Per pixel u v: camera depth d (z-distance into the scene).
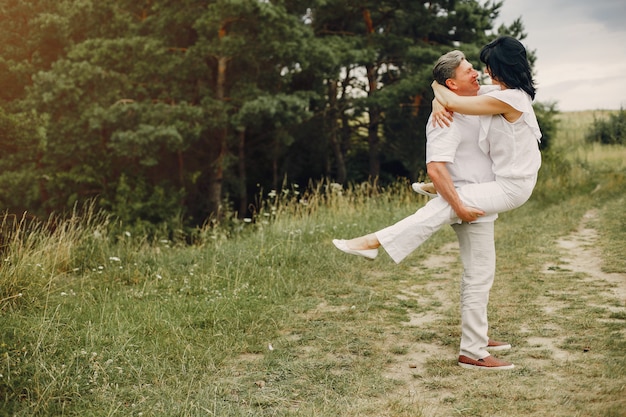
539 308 5.25
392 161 28.83
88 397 3.42
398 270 6.95
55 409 3.25
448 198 3.79
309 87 24.12
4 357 3.71
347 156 28.36
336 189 11.10
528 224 10.33
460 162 3.90
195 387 3.62
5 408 3.18
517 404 3.31
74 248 6.93
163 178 22.17
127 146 18.17
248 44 19.50
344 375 3.81
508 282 6.21
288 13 20.56
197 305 5.22
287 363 4.02
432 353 4.26
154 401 3.38
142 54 19.75
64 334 4.32
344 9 23.75
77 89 19.83
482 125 3.77
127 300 5.33
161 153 21.91
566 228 9.72
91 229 7.64
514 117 3.71
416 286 6.29
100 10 21.86
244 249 7.26
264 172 27.31
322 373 3.83
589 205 12.91
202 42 19.38
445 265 7.30
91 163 21.17
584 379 3.65
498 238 8.84
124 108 18.81
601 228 9.61
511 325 4.80
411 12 24.52
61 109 20.95
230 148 25.66
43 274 5.75
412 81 22.73
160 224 19.17
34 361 3.71
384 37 23.88
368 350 4.29
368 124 26.12
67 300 5.36
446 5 24.58
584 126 33.31
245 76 21.52
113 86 20.27
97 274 6.41
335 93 25.28
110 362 3.82
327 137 25.66
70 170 21.31
